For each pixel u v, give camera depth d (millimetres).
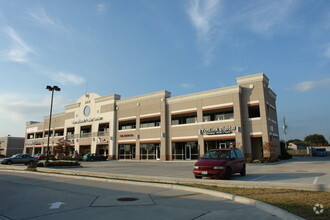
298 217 5859
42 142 67250
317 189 9297
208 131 35906
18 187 12281
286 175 15375
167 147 40781
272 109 37406
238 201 8516
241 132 32844
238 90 33938
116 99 50625
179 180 12969
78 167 27391
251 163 27234
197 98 38156
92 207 7789
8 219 6578
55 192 10664
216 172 13047
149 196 9594
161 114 41938
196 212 7090
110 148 48500
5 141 82312
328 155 61031
